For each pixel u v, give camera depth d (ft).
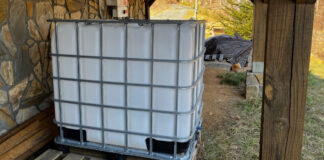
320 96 15.88
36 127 7.73
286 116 4.77
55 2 9.87
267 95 4.78
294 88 4.64
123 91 5.97
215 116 12.51
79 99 6.33
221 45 24.88
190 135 6.04
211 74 21.16
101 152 6.64
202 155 8.89
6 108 7.60
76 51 6.08
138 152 6.23
